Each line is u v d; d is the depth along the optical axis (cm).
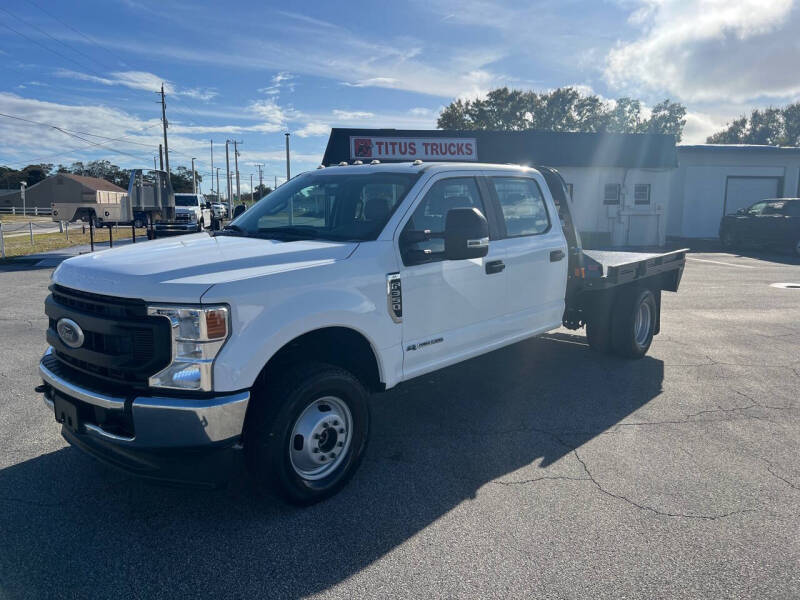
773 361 675
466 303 454
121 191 9656
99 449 328
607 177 2308
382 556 306
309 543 317
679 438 456
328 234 411
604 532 326
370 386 407
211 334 303
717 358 686
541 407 521
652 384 587
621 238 2325
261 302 321
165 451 305
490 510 350
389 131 2067
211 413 301
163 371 305
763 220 2022
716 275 1465
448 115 5888
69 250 2058
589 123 6088
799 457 423
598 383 589
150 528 330
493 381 594
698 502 359
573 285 591
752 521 338
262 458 329
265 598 274
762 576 289
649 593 276
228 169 6406
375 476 393
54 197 8825
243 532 327
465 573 291
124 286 313
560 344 739
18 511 346
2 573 289
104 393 315
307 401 339
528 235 525
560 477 391
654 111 6525
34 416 488
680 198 2659
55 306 350
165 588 280
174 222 2562
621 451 432
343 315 358
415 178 432
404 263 403
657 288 693
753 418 498
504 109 5794
